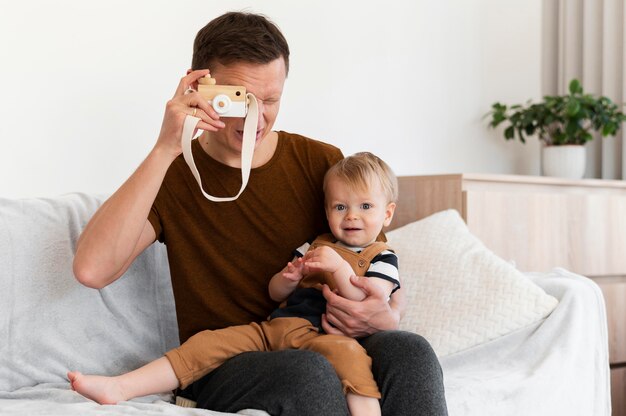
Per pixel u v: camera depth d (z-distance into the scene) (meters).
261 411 1.05
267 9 2.29
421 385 1.08
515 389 1.42
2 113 1.80
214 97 1.19
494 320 1.58
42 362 1.35
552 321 1.58
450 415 1.31
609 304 2.40
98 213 1.21
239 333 1.25
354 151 2.49
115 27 1.99
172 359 1.20
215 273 1.33
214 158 1.36
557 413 1.48
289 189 1.40
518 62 2.95
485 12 2.85
